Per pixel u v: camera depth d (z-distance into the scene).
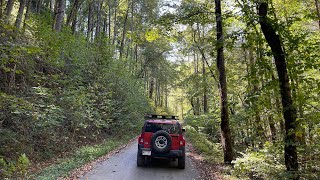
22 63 9.89
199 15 11.43
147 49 39.91
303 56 7.50
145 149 9.65
